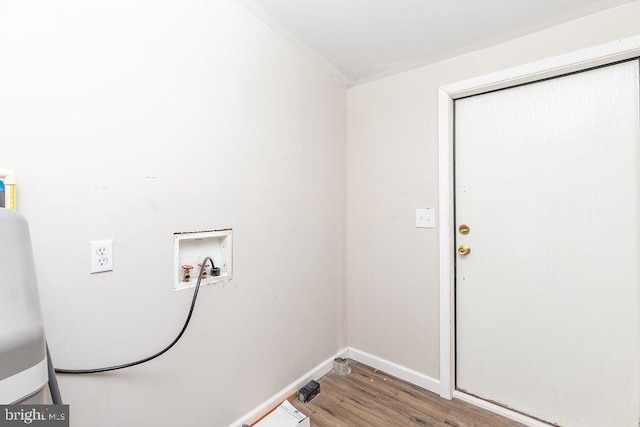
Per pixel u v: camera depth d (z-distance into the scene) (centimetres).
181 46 115
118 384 100
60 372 87
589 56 133
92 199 93
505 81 154
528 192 155
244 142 140
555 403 148
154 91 107
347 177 217
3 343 52
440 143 173
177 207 115
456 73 171
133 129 102
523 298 157
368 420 153
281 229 161
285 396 163
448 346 171
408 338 189
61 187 87
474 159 170
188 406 120
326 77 194
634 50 124
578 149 142
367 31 152
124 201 100
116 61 98
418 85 184
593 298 140
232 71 134
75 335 90
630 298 132
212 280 127
